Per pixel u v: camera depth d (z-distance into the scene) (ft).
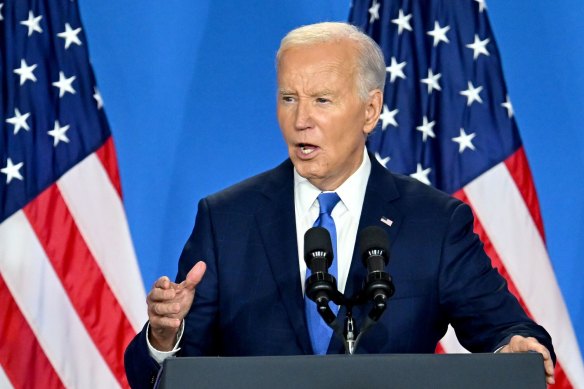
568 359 47.09
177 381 21.48
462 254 31.37
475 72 49.06
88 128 48.57
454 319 31.48
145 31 51.34
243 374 21.54
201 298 31.27
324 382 21.53
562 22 51.31
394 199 32.12
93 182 48.21
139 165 50.47
